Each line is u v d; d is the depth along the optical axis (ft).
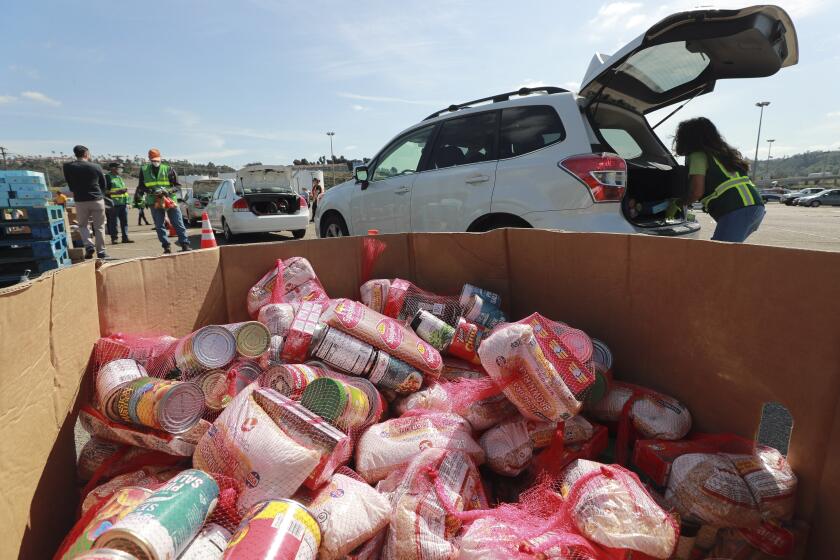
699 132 11.17
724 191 10.99
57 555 3.79
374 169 16.92
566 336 6.36
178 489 3.67
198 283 7.29
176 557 3.34
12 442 3.74
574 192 10.48
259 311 7.65
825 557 4.33
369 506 4.34
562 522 4.25
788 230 44.86
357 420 5.40
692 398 6.04
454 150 13.44
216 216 36.27
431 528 4.29
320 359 6.38
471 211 12.38
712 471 4.70
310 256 8.61
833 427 4.31
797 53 10.91
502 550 3.83
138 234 42.01
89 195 25.21
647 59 11.10
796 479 4.62
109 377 5.15
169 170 26.78
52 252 15.90
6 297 3.67
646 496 4.34
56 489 4.61
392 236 9.64
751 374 5.17
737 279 5.30
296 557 3.37
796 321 4.64
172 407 4.68
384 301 8.36
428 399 6.36
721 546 4.58
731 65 11.34
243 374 5.93
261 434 4.36
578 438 5.69
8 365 3.70
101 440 5.24
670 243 6.21
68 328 4.91
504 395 6.19
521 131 11.83
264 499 4.06
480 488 5.10
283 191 35.68
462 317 8.09
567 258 7.79
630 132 13.92
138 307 6.33
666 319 6.38
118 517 3.62
